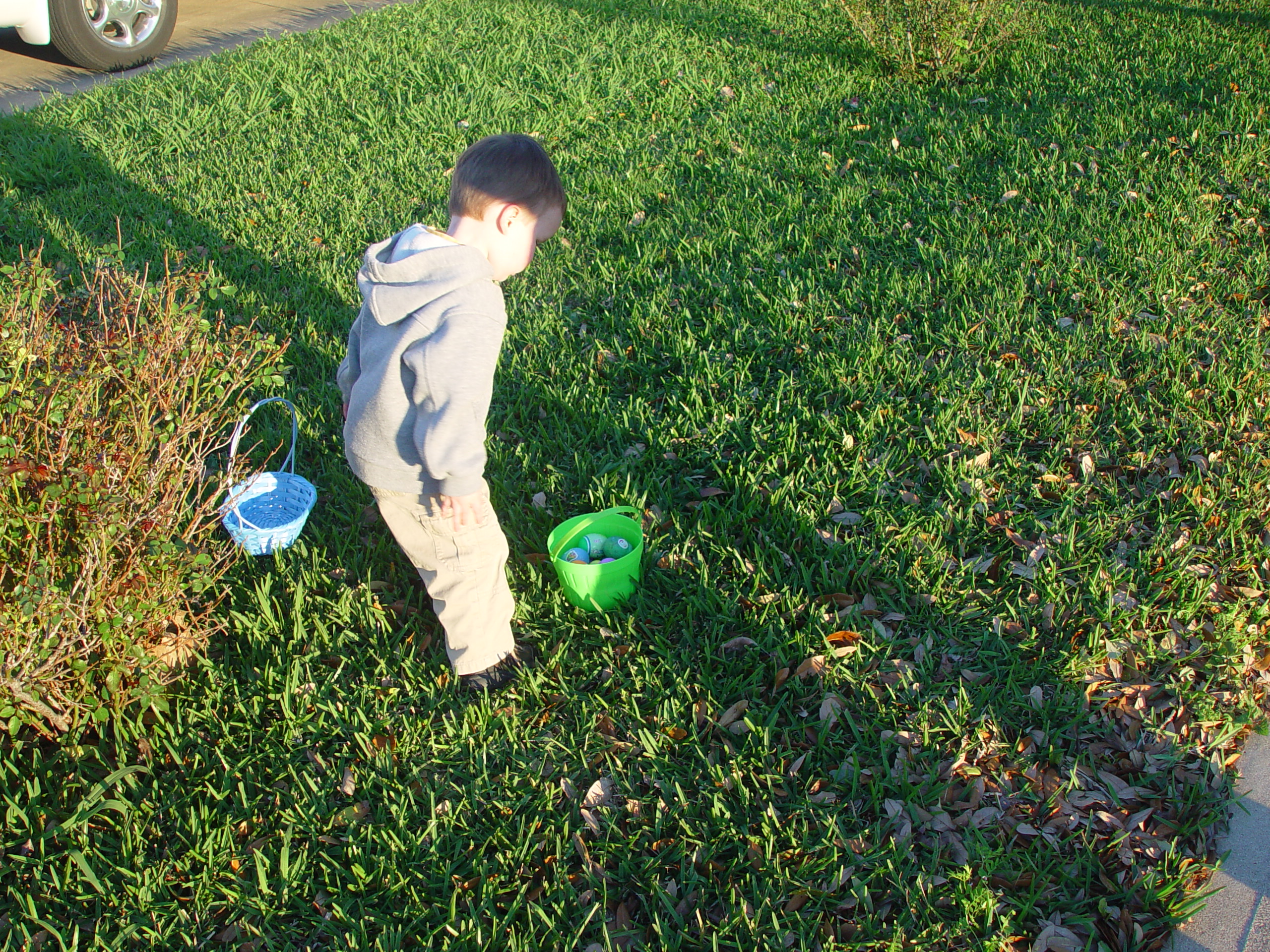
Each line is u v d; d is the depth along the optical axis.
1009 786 2.34
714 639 2.74
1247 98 6.40
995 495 3.23
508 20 8.68
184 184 5.56
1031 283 4.46
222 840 2.20
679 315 4.24
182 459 2.56
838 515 3.15
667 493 3.24
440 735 2.48
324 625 2.73
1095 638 2.65
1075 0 9.22
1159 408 3.58
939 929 2.01
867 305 4.36
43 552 2.27
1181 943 2.02
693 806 2.30
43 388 2.27
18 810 2.20
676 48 7.86
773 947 2.00
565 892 2.12
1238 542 2.98
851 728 2.46
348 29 8.54
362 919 2.07
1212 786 2.34
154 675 2.39
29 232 4.89
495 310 2.01
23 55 8.16
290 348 4.04
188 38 8.84
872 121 6.41
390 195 5.44
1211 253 4.59
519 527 3.10
